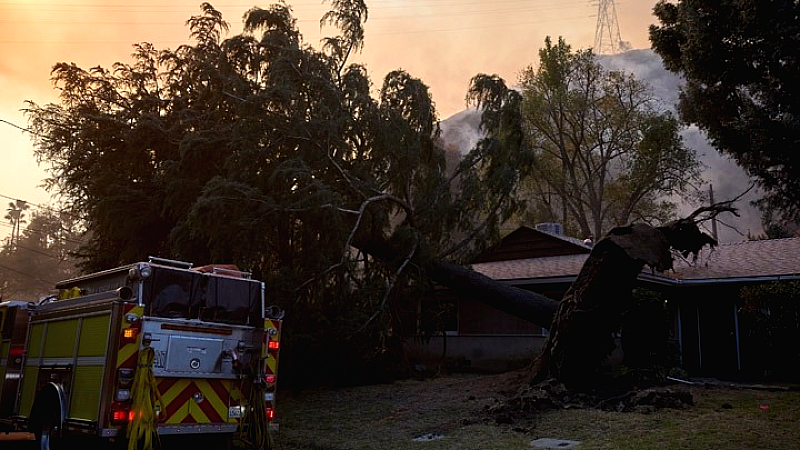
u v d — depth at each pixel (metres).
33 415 8.22
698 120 14.19
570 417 9.80
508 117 17.23
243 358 8.26
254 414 8.16
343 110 14.95
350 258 14.94
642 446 7.94
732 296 18.17
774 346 14.44
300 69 14.80
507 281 19.06
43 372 8.41
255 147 14.05
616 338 17.27
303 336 13.56
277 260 15.14
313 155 14.35
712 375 15.99
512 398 11.13
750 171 13.14
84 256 19.58
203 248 14.38
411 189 16.97
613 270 11.51
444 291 21.34
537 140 37.00
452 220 16.80
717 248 20.88
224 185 12.98
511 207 17.39
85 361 7.58
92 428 7.13
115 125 16.75
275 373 8.45
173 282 7.83
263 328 8.43
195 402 7.80
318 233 14.12
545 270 19.05
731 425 8.76
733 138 13.16
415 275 15.91
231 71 15.59
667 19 14.81
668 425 8.95
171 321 7.68
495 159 17.00
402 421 10.75
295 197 13.66
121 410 7.10
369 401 12.92
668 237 11.83
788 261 17.19
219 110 15.67
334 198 13.45
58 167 17.72
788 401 10.48
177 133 16.23
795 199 12.79
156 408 7.36
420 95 16.81
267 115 14.22
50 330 8.55
